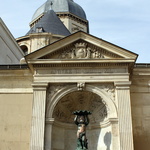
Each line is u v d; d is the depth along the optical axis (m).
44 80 20.69
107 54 21.27
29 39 40.19
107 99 20.38
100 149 20.86
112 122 19.66
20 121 21.20
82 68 21.05
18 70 22.42
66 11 47.25
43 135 19.22
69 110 22.33
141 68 22.30
